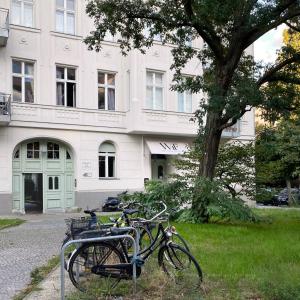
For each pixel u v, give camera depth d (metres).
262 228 14.09
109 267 6.10
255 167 17.91
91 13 15.84
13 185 23.98
